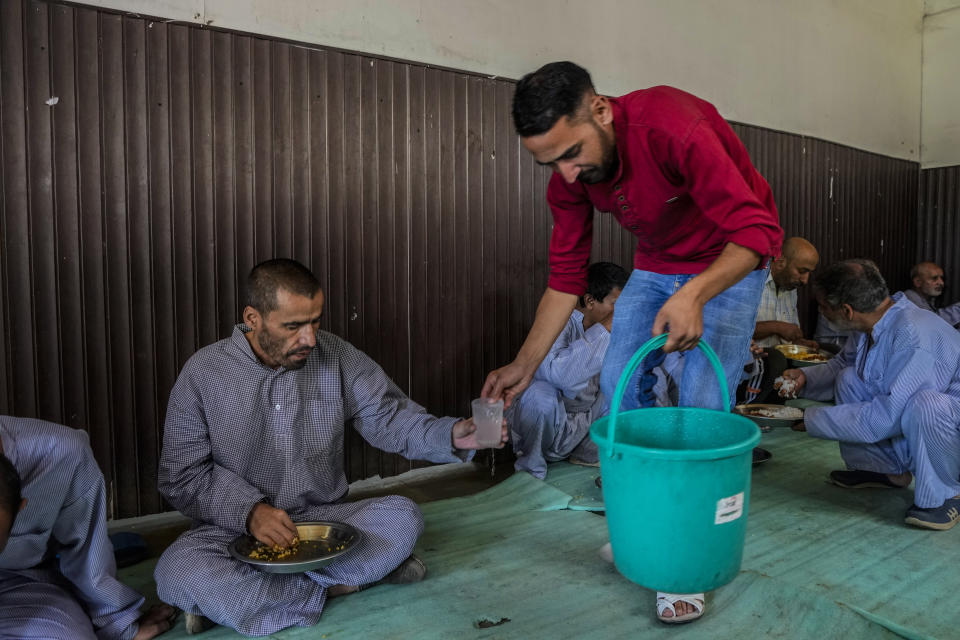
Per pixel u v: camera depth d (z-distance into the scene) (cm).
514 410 338
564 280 229
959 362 266
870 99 585
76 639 165
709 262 214
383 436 236
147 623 197
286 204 295
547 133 173
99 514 178
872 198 589
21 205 245
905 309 280
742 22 478
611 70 404
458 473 360
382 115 318
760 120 495
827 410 292
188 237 275
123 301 264
